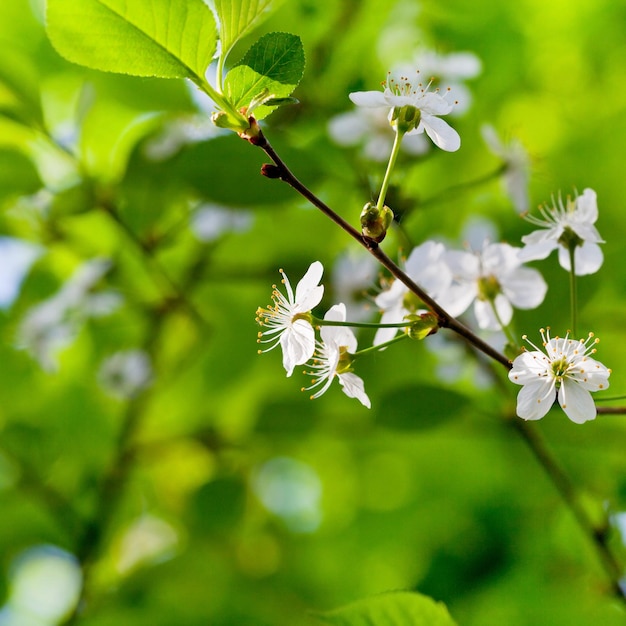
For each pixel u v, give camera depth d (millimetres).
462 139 775
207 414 891
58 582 952
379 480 986
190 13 613
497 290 659
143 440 875
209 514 816
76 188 750
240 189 717
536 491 868
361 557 969
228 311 843
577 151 865
